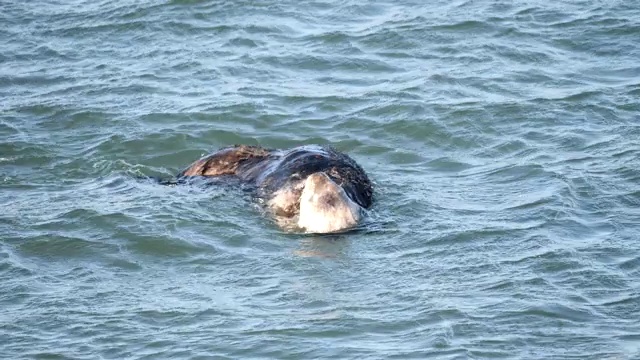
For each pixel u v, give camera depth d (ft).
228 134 196.54
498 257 148.97
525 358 124.88
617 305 136.26
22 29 243.40
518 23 237.04
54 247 154.51
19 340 131.03
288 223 161.48
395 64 223.10
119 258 151.64
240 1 251.19
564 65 220.23
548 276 143.43
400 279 143.74
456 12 242.78
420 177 179.22
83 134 198.29
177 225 159.43
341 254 151.23
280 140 194.59
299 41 234.17
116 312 136.98
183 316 135.64
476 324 131.75
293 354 126.72
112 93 214.07
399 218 162.09
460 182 176.24
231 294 141.18
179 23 243.19
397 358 125.08
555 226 157.17
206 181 175.83
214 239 156.15
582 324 132.05
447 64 221.87
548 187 170.40
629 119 196.44
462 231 156.66
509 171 178.91
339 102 206.90
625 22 234.99
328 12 246.88
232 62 225.76
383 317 134.00
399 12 245.04
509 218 160.56
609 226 157.48
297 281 144.05
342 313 135.23
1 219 162.71
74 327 133.59
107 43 237.04
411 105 203.41
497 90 209.87
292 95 210.59
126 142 193.98
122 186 176.45
